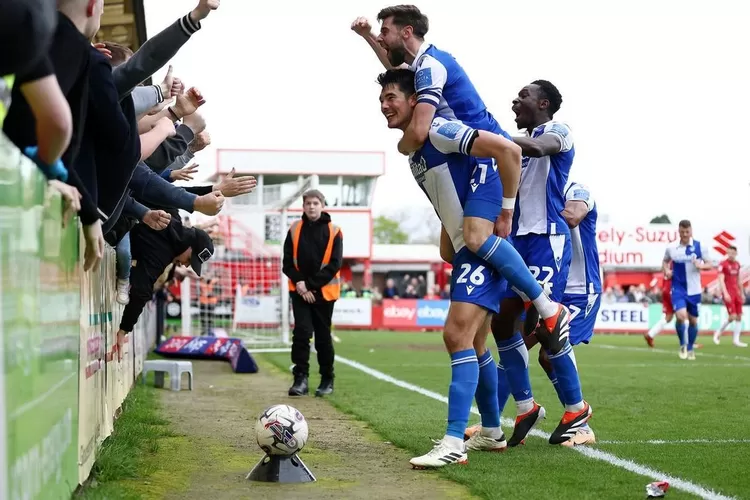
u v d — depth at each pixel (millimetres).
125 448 4422
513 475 3988
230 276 18469
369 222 41969
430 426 5648
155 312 14711
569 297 5801
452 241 4547
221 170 40188
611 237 33156
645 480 3895
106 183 3828
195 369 11148
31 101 2516
